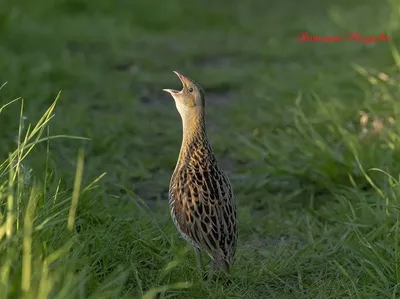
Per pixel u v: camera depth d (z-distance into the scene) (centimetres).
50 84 1569
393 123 1158
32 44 1900
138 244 827
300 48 1984
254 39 2170
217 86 1664
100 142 1247
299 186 1085
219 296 753
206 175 769
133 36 2159
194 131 787
